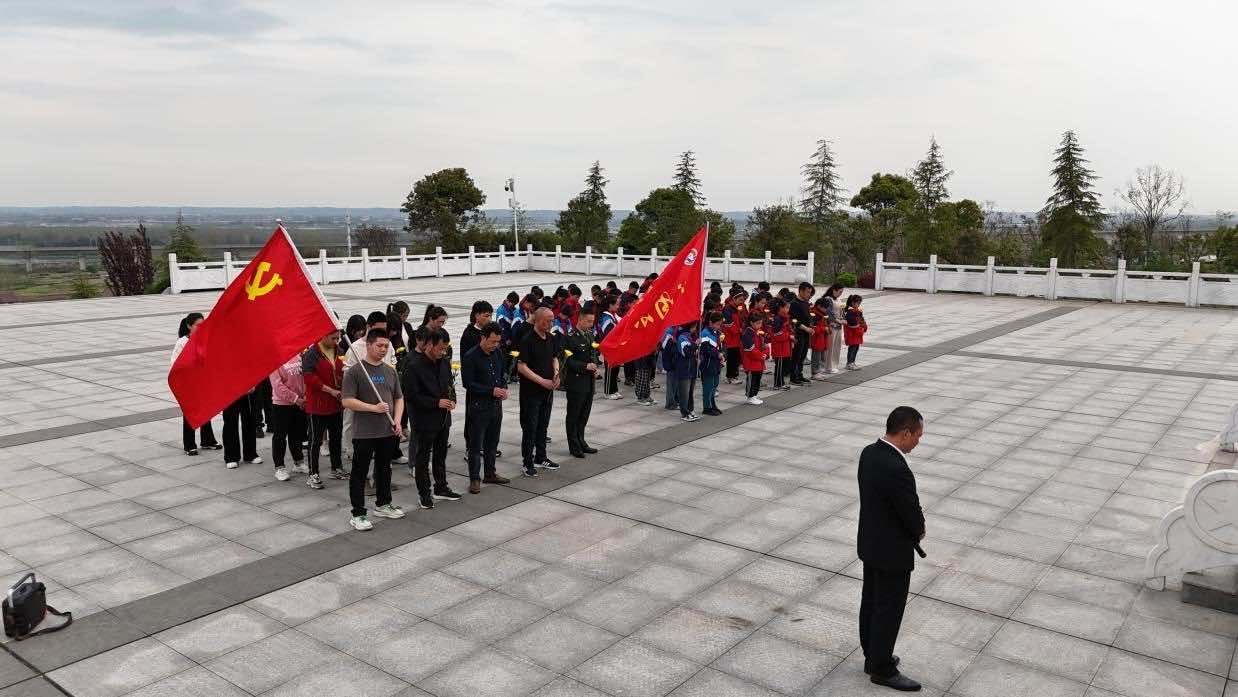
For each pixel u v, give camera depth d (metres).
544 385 9.73
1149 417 12.98
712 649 6.08
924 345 20.36
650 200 64.44
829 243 52.31
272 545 7.93
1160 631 6.34
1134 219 50.66
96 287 44.81
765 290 15.16
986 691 5.56
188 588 7.03
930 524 8.53
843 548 7.91
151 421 12.65
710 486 9.70
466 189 60.59
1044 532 8.31
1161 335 22.09
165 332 22.11
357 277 36.88
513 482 9.80
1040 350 19.62
